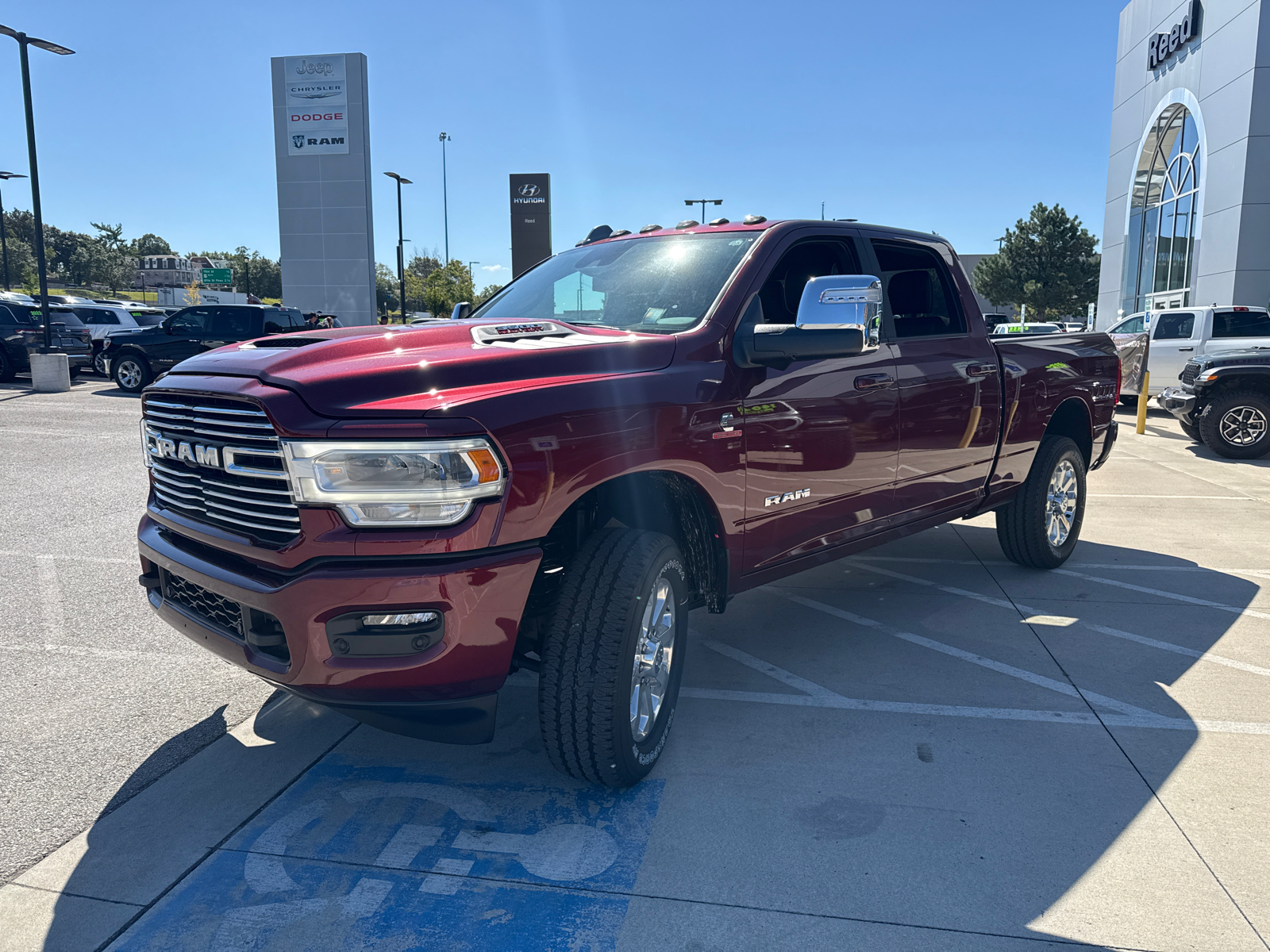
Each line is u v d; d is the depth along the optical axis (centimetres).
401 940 223
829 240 395
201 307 1825
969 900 237
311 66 3838
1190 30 2453
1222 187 2288
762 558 345
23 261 9556
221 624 279
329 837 269
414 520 239
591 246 432
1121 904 234
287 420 242
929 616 477
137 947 221
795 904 236
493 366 268
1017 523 538
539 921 230
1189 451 1138
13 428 1230
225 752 324
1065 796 289
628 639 271
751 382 327
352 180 3903
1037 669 401
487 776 307
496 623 249
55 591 513
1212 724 343
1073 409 566
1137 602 498
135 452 1034
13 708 360
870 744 328
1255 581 542
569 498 259
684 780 302
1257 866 251
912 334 441
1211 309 1523
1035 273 5966
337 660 243
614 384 278
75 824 275
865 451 382
